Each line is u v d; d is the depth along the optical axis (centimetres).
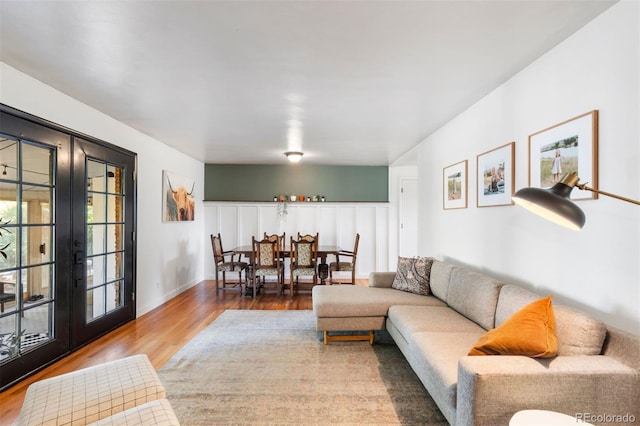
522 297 212
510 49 218
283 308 462
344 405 222
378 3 168
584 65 192
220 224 679
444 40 205
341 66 240
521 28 192
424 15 178
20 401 227
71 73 251
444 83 271
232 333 359
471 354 179
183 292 562
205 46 211
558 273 215
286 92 290
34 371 263
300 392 238
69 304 300
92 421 149
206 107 330
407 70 247
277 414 212
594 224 187
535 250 236
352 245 692
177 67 241
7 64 237
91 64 237
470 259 330
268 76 257
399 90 286
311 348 318
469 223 331
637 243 163
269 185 691
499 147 276
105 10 173
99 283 346
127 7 170
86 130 322
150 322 396
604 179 180
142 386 167
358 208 693
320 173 695
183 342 333
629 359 153
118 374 176
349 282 648
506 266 270
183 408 219
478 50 218
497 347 171
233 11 174
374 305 322
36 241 269
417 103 318
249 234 680
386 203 693
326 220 689
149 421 142
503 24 188
